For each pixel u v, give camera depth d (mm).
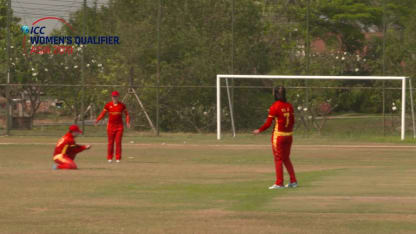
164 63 141125
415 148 98750
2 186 44938
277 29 145625
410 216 31562
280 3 146625
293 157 80250
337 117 142125
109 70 142000
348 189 42312
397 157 80250
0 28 146625
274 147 43531
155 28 142250
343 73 143750
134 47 141000
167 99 138750
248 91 141000
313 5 147250
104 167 62438
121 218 31312
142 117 137000
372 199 37344
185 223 29875
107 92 139375
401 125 126062
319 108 139375
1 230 28141
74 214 32594
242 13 143375
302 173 56562
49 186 45031
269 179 51125
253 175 54906
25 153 82375
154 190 42938
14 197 39094
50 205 35812
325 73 142625
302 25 147000
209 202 36875
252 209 34062
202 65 139750
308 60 140750
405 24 142875
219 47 141500
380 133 136500
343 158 78688
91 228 28625
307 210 33500
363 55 146500
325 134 136375
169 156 79875
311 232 27625
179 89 139000
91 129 136875
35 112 142750
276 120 43406
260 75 129250
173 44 142125
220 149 94188
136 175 54094
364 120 140750
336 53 144625
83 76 134375
